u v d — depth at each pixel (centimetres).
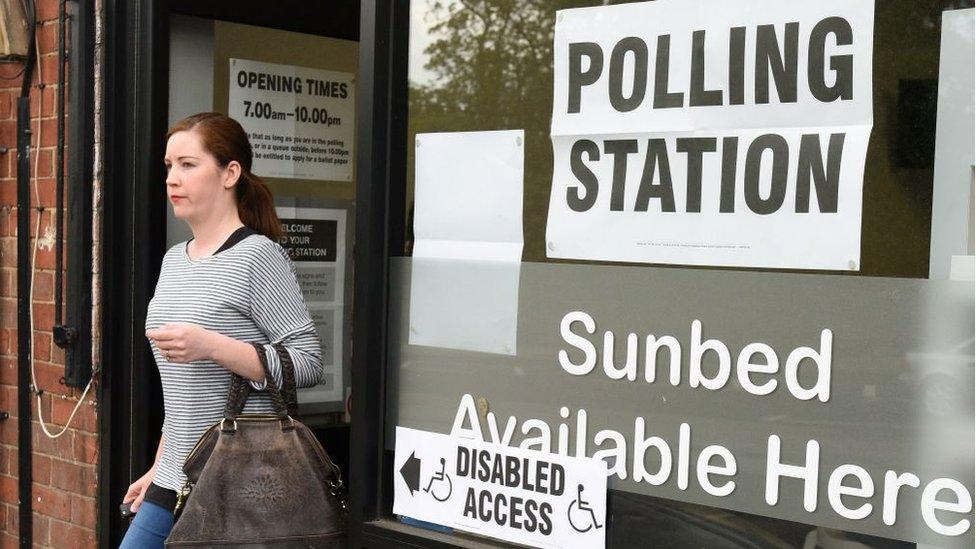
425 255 321
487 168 307
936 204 236
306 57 453
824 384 249
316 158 457
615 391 282
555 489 293
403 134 329
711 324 265
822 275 249
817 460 250
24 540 464
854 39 245
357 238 329
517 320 300
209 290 316
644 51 276
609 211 283
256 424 307
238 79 435
